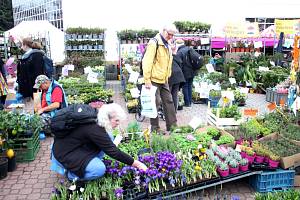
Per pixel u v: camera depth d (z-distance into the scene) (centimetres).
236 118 644
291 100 761
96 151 429
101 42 1514
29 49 813
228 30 1441
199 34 1501
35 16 2508
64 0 1633
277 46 1570
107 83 1477
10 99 936
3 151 532
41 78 665
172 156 448
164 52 650
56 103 666
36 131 596
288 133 563
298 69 789
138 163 420
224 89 1059
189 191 426
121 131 558
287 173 466
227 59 1518
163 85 676
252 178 475
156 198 406
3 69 857
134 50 1452
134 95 807
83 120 409
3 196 452
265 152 476
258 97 1162
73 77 1223
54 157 434
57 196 388
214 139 574
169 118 695
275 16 1850
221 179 446
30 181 496
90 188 397
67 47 1501
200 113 912
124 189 410
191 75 938
